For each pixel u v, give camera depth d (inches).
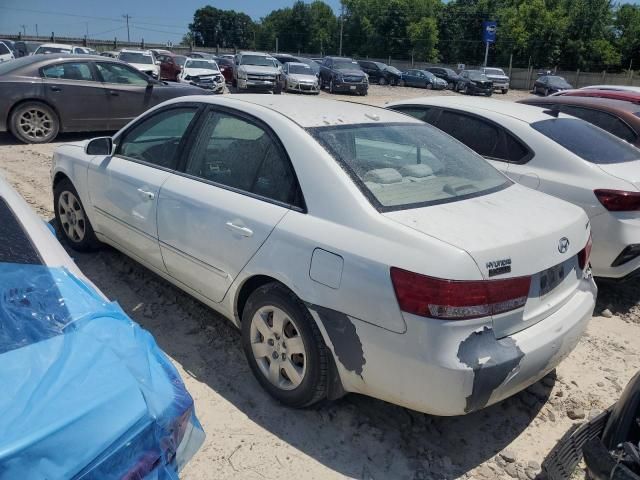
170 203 137.9
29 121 385.4
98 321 72.0
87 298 76.6
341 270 101.1
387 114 143.9
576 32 2407.7
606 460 79.0
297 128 119.6
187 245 134.0
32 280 76.4
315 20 3572.8
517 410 126.0
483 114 205.6
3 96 373.1
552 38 2393.0
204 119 140.2
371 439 112.3
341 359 104.4
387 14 2918.3
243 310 125.2
